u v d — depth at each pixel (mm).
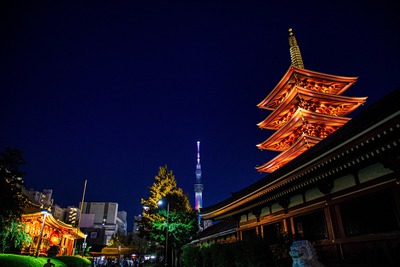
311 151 16891
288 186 16047
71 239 46938
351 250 12477
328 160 12008
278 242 13430
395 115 9070
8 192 11523
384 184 11266
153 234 33781
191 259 22203
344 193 13180
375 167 11867
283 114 35906
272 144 36812
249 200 19297
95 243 80062
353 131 10562
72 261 27984
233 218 25078
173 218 32562
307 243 9430
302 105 32000
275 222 19047
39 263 16984
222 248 16828
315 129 31250
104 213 124375
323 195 14680
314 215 15398
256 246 13656
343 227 13133
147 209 40938
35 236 29812
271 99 38000
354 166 12453
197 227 35094
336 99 32469
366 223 12047
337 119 30422
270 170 35594
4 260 13609
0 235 14477
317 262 9188
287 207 17641
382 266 10727
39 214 26703
